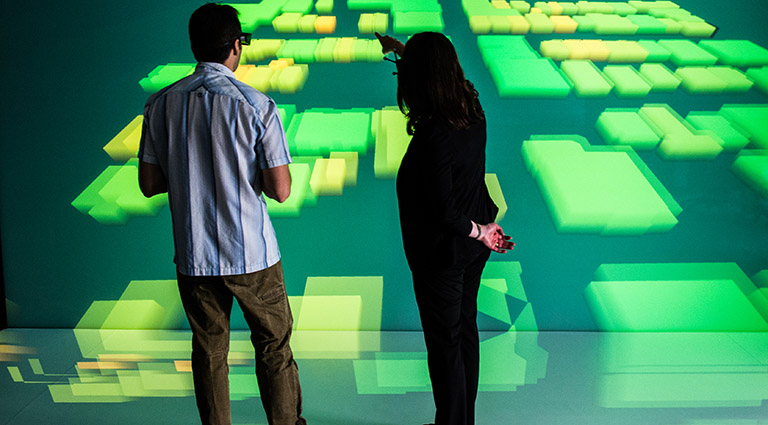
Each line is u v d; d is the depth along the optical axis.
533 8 2.33
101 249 2.46
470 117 1.51
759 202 2.32
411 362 2.23
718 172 2.32
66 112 2.37
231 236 1.53
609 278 2.39
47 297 2.50
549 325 2.44
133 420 1.93
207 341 1.63
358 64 2.37
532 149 2.36
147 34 2.32
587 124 2.36
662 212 2.34
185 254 1.55
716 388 2.05
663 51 2.32
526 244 2.39
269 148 1.49
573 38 2.35
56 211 2.44
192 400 2.03
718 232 2.36
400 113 2.37
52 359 2.28
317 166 2.38
